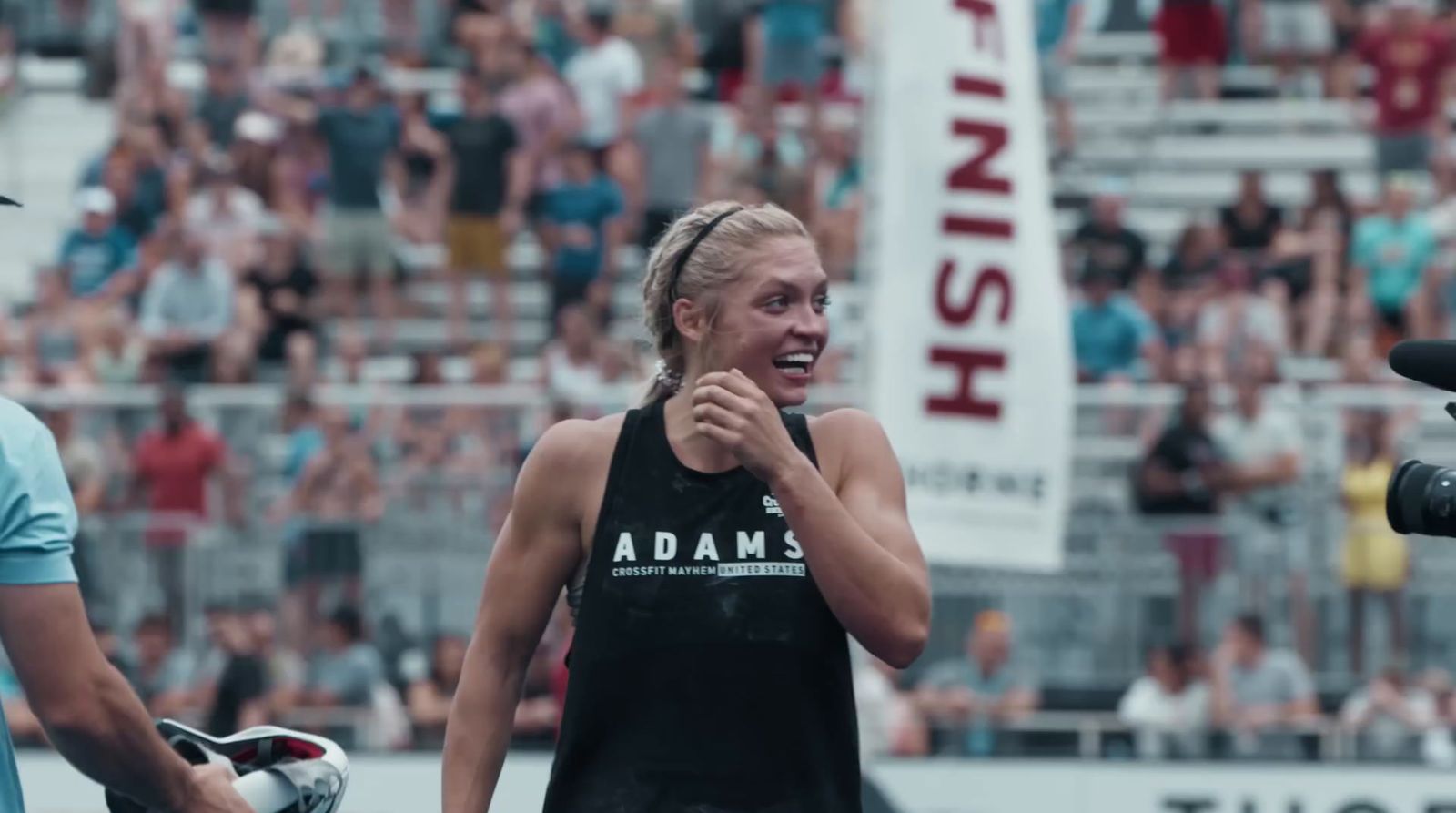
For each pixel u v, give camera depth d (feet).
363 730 59.26
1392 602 58.65
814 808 19.81
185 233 76.43
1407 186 79.10
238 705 59.36
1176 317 75.72
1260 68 97.09
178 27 103.35
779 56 86.33
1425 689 58.39
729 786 19.75
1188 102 96.43
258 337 77.61
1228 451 59.47
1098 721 58.80
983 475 46.62
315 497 60.70
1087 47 101.14
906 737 58.75
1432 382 20.16
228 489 60.90
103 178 86.63
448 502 60.85
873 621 19.44
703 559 19.98
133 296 79.61
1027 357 46.91
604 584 20.15
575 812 20.06
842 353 77.41
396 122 82.84
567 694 20.51
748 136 82.84
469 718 21.12
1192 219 83.46
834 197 84.07
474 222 82.33
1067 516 59.88
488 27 87.86
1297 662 58.90
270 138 86.12
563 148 85.66
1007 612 59.57
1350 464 59.16
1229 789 57.11
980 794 57.26
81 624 19.72
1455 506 19.72
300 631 60.29
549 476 20.77
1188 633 59.26
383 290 80.23
